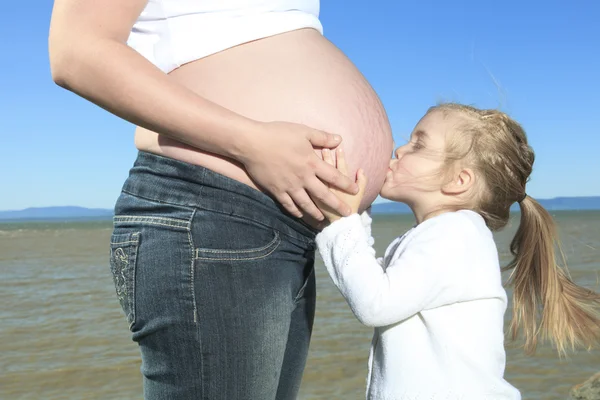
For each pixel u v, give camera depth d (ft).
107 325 25.46
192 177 4.49
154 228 4.55
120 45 4.03
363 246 5.18
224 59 4.95
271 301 4.68
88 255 65.92
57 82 4.17
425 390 5.38
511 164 6.48
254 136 4.26
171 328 4.52
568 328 6.62
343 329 23.18
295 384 5.66
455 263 5.51
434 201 6.48
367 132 5.47
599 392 15.40
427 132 6.50
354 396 16.05
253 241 4.58
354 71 5.78
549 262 6.67
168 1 4.75
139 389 17.28
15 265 54.60
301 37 5.41
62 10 4.07
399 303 5.23
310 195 4.77
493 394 5.44
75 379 18.16
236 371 4.62
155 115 4.09
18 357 20.56
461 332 5.46
